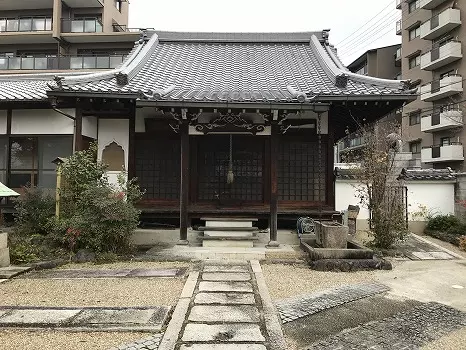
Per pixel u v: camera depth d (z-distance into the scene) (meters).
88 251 8.10
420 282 6.77
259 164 10.75
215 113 9.60
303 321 4.75
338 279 6.84
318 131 9.82
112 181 10.54
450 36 26.11
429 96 27.08
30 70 26.19
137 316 4.73
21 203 9.42
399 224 9.75
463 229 11.79
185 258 8.14
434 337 4.33
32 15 28.50
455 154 25.00
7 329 4.36
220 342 3.98
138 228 10.48
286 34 15.57
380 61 35.09
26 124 10.91
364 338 4.27
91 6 28.66
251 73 12.66
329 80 11.58
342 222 10.53
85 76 9.88
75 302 5.34
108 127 10.67
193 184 10.69
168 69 12.75
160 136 10.69
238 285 6.17
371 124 11.31
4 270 6.89
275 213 9.30
